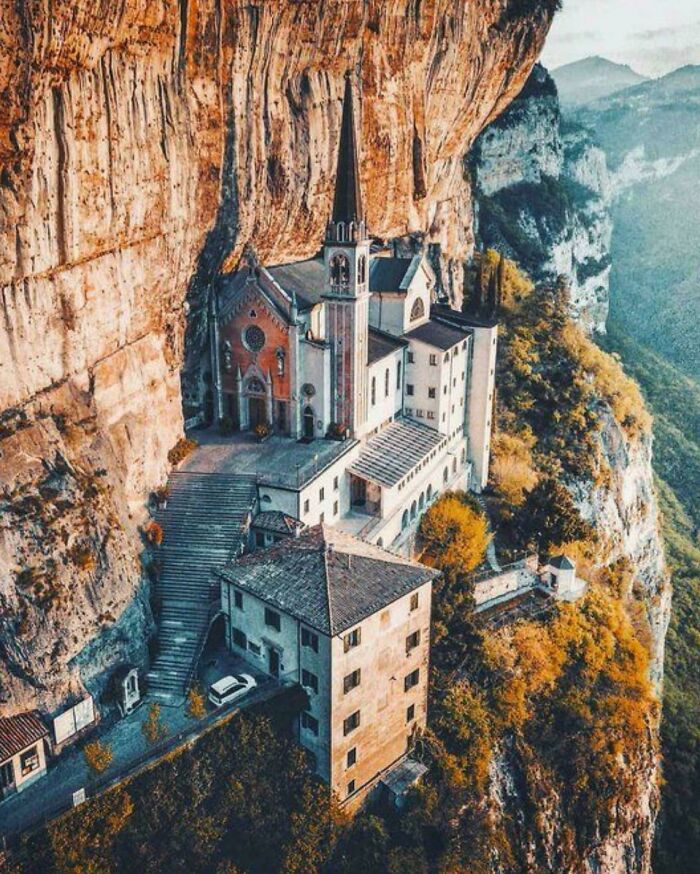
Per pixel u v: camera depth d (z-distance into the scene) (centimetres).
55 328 4841
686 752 8988
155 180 5291
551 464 9512
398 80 7794
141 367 5819
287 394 6944
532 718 6450
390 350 7438
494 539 7981
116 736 4853
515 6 9888
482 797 5556
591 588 7856
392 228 8888
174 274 5953
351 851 4975
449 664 6109
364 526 6594
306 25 6125
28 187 4322
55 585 4659
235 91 5753
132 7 4541
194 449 6756
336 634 4694
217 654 5462
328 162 6931
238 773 4778
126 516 5466
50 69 4188
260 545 6072
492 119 11956
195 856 4531
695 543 13300
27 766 4500
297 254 7494
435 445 7581
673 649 10912
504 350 10681
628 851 6775
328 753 4928
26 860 4141
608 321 19012
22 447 4675
